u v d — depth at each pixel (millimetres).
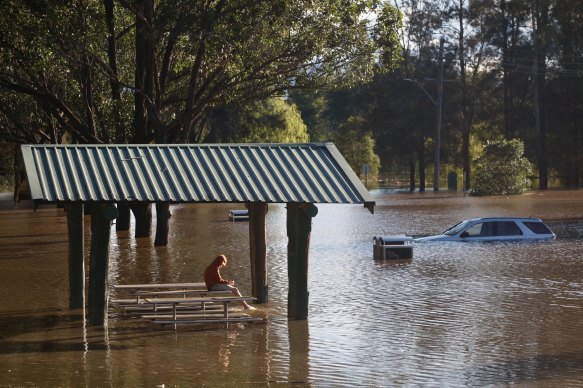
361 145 139000
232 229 47188
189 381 14773
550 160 107750
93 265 19938
